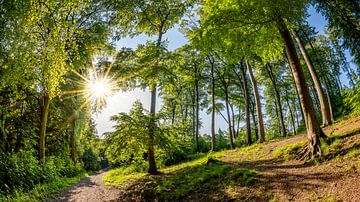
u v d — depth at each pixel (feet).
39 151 52.24
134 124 46.42
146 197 33.50
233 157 47.57
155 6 52.06
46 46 36.37
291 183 23.67
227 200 24.82
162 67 48.93
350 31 39.63
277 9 25.80
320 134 29.37
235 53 32.96
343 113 64.90
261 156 40.98
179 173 43.21
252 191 24.86
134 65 49.93
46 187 39.32
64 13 37.63
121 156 49.65
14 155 38.78
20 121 55.16
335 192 19.39
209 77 93.09
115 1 52.37
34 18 34.17
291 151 33.86
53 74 39.19
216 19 29.81
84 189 44.06
